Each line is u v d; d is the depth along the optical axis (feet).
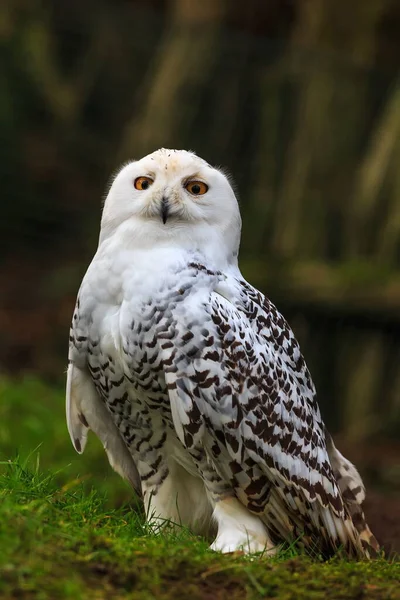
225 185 22.29
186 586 16.10
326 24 52.29
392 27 51.72
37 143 79.61
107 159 79.87
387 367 47.29
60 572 15.24
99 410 22.81
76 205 76.74
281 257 48.42
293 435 21.53
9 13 79.00
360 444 46.29
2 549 15.16
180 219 21.49
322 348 47.50
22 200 75.56
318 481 21.76
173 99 54.70
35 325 59.82
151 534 19.97
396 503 32.35
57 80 81.46
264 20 57.06
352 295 45.34
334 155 50.21
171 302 20.67
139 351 20.79
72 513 18.88
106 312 21.33
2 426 33.78
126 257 21.21
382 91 51.31
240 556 18.03
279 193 50.96
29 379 39.47
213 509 21.77
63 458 32.83
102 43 79.05
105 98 82.38
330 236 48.96
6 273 70.03
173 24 57.11
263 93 53.11
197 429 20.52
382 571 18.58
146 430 22.06
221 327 20.67
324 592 16.88
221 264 21.91
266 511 21.53
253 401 20.86
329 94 50.96
